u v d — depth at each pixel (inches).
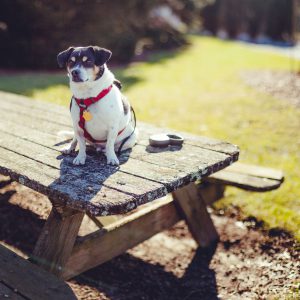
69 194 51.9
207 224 82.0
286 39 538.6
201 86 223.3
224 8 604.4
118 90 62.7
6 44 260.4
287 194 97.4
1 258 53.9
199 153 67.2
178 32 439.2
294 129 144.5
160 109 172.6
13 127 79.0
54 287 48.7
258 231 85.9
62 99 176.1
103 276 73.3
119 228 68.0
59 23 261.9
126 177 57.3
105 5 280.1
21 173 57.8
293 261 75.3
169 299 68.4
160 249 82.3
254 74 255.0
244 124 150.8
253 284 70.6
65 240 59.0
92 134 61.6
